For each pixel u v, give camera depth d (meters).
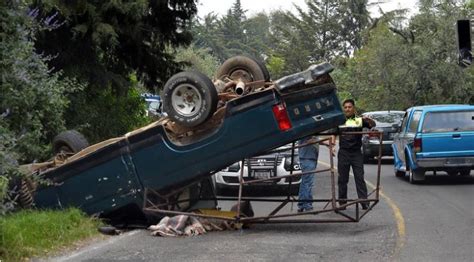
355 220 10.94
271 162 15.27
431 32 37.03
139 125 20.41
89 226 10.55
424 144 17.36
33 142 11.37
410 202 14.23
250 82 11.38
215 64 68.19
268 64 74.44
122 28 16.62
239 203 10.77
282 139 10.37
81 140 12.24
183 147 10.62
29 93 10.61
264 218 10.77
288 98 10.33
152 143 10.73
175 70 19.55
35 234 9.45
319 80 10.49
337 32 77.31
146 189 10.84
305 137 10.79
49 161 11.81
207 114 10.34
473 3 37.06
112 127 18.77
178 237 10.38
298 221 10.84
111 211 11.05
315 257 8.90
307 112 10.40
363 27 75.12
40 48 16.00
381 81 38.81
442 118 17.53
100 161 10.95
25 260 8.73
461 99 36.47
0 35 10.27
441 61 36.22
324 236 10.41
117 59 18.86
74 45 16.69
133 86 19.50
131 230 11.16
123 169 10.89
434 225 11.36
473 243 9.84
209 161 10.57
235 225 11.02
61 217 10.30
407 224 11.45
